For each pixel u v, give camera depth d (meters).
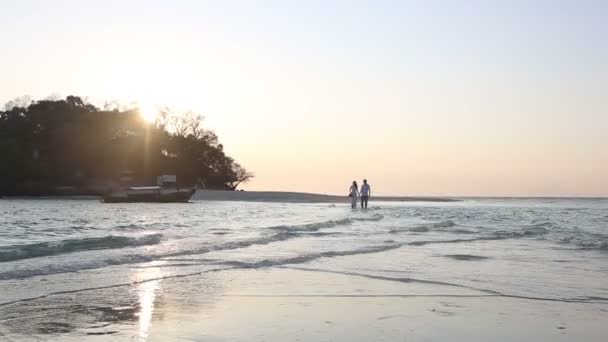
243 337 6.11
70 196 96.38
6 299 7.83
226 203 66.12
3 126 108.12
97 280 9.42
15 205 57.78
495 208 50.72
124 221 27.09
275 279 9.89
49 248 12.68
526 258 12.97
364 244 15.68
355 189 45.81
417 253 13.85
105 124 108.94
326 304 7.90
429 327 6.61
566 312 7.48
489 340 6.07
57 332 6.23
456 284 9.54
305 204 61.97
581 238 17.91
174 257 12.41
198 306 7.66
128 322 6.71
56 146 104.31
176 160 111.25
